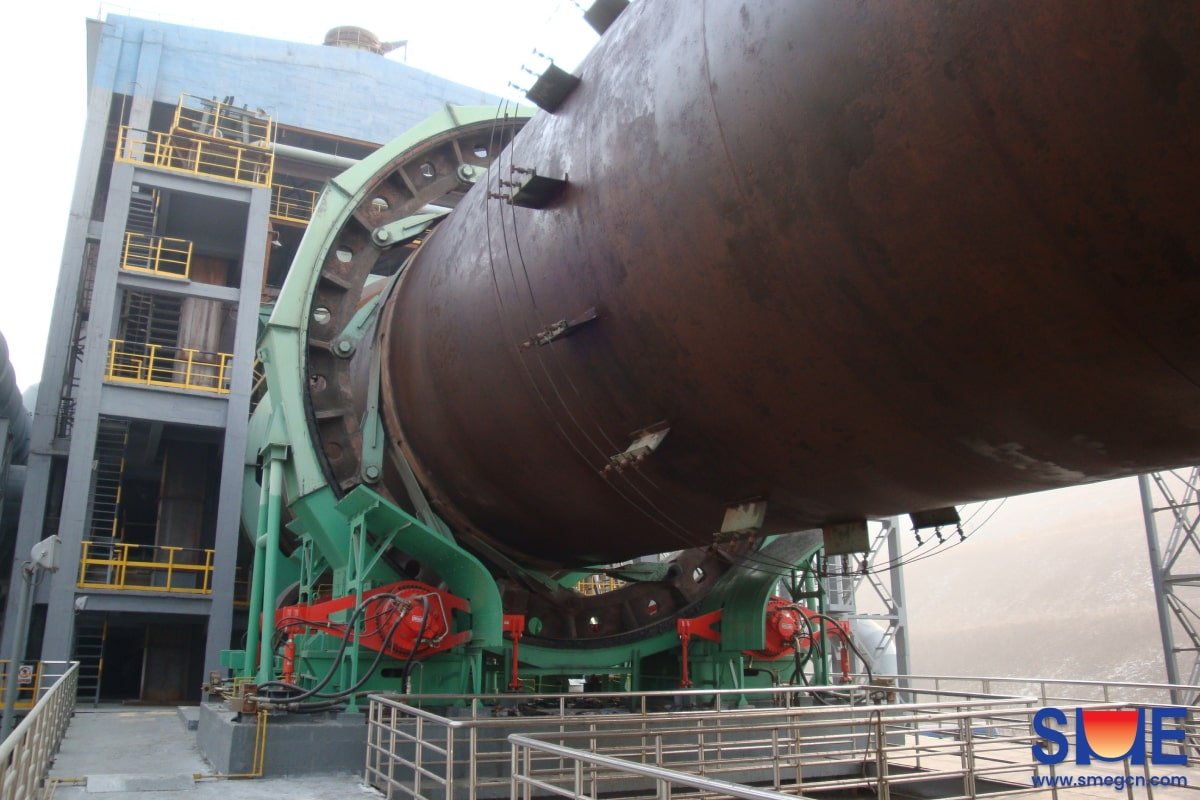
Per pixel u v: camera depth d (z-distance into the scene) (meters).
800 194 5.37
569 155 7.54
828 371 5.90
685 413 7.12
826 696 13.36
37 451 23.73
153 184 23.77
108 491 28.50
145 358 25.42
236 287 28.12
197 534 24.41
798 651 13.36
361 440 12.21
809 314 5.71
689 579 13.52
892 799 11.30
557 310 7.81
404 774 9.84
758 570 12.89
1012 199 4.43
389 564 11.52
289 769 9.60
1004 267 4.68
